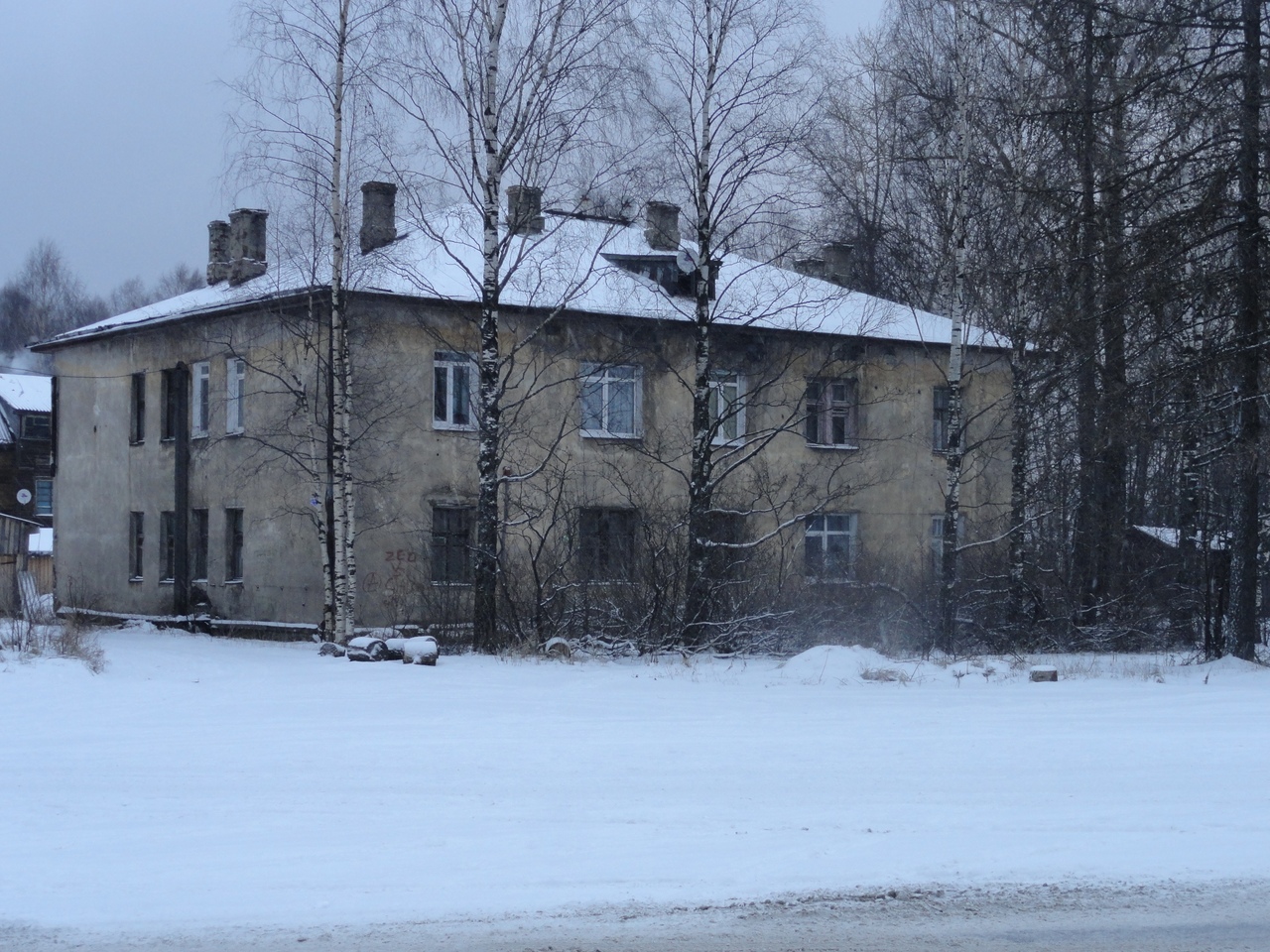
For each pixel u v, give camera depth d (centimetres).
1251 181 1881
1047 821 799
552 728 1190
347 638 2180
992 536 2677
